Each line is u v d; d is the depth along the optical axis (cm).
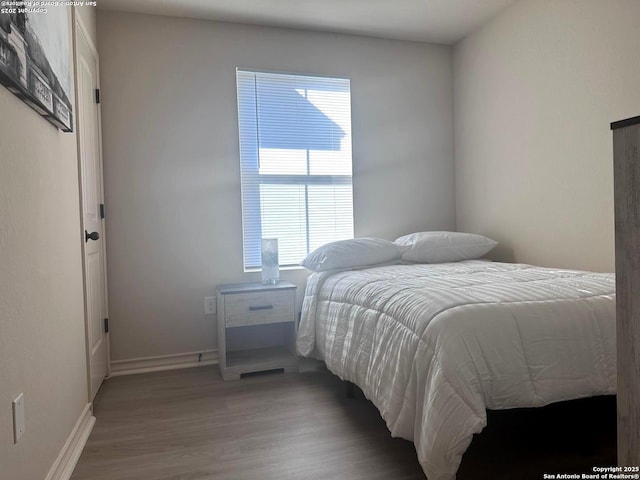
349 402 225
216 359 303
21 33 117
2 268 110
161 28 294
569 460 160
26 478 123
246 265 316
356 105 340
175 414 213
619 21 231
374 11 301
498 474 152
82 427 191
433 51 361
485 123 333
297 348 268
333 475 156
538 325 143
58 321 160
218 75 305
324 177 333
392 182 351
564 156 268
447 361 131
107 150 282
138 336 289
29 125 135
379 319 180
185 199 298
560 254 273
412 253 294
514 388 135
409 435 143
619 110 233
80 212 206
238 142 309
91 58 261
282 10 294
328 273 273
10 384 113
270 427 196
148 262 291
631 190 79
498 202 323
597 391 142
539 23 281
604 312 149
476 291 166
